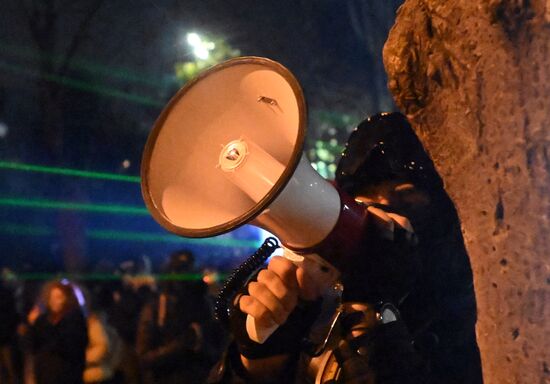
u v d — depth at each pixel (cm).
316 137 1634
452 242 171
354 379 146
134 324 920
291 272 149
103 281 1248
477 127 113
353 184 177
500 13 107
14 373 782
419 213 171
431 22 119
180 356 682
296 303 151
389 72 125
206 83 158
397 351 148
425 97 122
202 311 694
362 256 147
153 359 687
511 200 109
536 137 106
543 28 104
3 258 2133
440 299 170
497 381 112
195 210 155
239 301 158
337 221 144
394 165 173
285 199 139
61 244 1817
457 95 116
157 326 691
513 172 108
